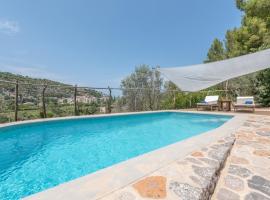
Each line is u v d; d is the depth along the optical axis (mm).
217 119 10133
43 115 8086
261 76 12898
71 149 5387
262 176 2637
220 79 10281
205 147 3555
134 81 15047
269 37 14586
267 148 3795
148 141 6406
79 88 9531
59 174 3721
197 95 14406
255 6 16719
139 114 10758
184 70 10219
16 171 3869
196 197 1873
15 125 6266
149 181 2207
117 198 1851
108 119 9562
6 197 2881
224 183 2486
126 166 2637
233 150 3701
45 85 8156
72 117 8352
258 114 9250
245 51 17547
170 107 13938
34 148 5371
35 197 1841
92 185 2094
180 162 2793
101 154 4984
